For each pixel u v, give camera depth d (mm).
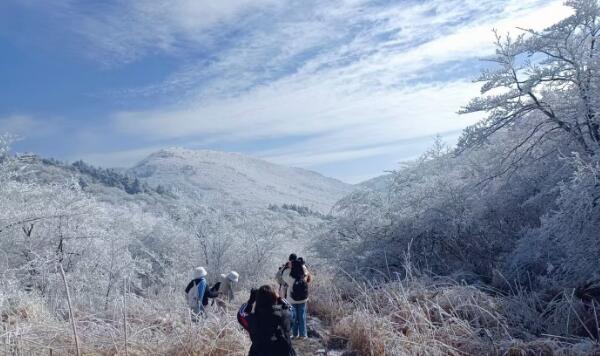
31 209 12000
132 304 8383
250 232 19375
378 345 6387
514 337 6656
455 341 6379
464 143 11125
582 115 9047
